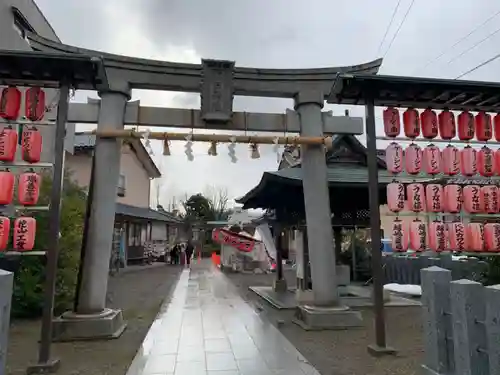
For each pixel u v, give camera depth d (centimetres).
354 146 1194
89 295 762
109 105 809
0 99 629
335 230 1333
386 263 1580
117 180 815
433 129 691
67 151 1730
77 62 609
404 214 668
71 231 955
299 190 1117
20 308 889
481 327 381
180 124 834
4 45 1227
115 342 709
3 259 870
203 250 4119
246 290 1489
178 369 556
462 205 675
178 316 961
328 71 894
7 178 591
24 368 564
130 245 2820
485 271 993
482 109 723
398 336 741
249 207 1455
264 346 675
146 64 834
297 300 1118
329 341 704
